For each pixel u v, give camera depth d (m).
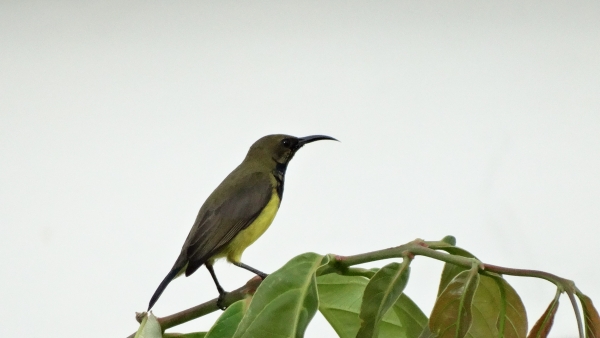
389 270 4.18
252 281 5.12
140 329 5.00
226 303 5.08
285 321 4.09
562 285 3.88
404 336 5.04
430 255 4.13
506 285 4.36
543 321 4.01
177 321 5.14
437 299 4.07
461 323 4.04
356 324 5.11
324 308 5.18
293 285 4.22
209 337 4.52
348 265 4.36
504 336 4.47
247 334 4.04
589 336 3.95
